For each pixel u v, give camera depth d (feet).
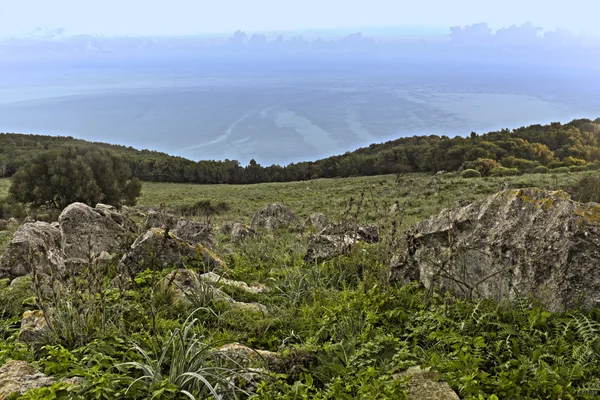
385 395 10.92
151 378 11.53
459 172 171.32
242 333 16.84
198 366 12.11
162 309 18.43
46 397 10.34
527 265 16.06
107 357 13.01
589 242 15.01
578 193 49.90
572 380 11.27
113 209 41.22
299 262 27.96
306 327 17.22
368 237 32.48
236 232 43.24
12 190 115.24
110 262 27.50
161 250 25.76
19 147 304.71
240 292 22.06
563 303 14.75
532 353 12.44
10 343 15.01
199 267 25.77
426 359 13.01
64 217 30.83
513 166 191.21
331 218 57.31
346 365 13.32
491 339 13.70
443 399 10.93
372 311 16.47
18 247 25.72
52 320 15.48
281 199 131.44
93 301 16.25
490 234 17.62
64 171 113.80
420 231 21.59
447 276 16.72
